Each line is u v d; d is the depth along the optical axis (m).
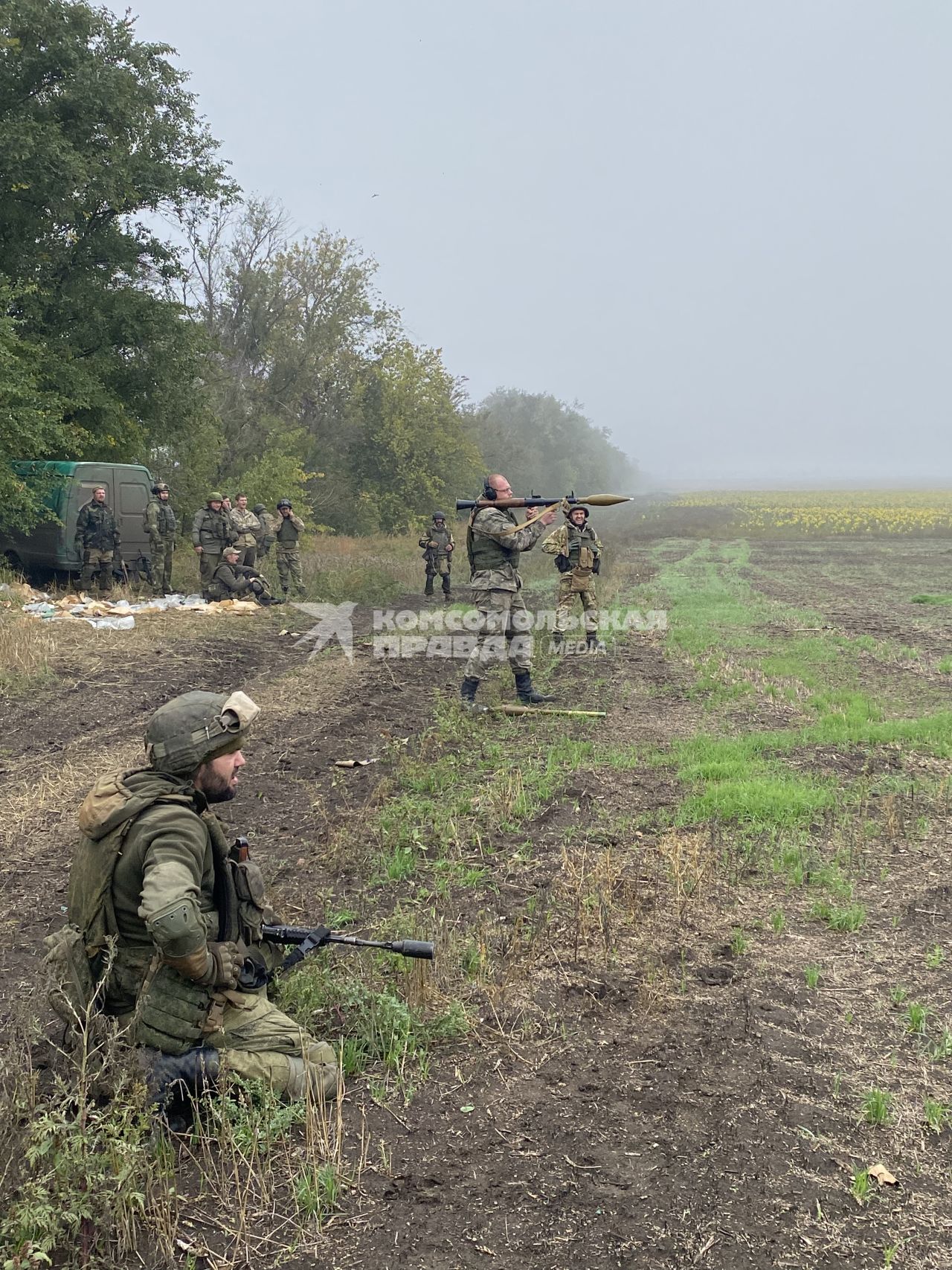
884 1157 2.95
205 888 3.04
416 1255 2.57
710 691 9.46
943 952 4.24
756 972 4.09
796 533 40.19
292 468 28.61
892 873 5.07
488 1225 2.68
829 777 6.59
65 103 18.12
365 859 5.25
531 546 8.59
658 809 6.03
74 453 19.48
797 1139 3.03
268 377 35.97
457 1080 3.34
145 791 2.95
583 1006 3.81
